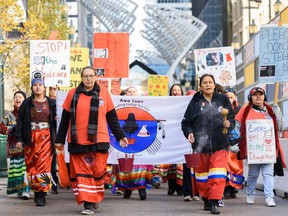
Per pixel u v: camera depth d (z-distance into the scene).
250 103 12.80
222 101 11.46
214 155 11.19
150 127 13.64
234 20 72.31
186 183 13.23
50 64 17.41
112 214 11.05
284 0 40.00
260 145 12.55
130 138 13.59
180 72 123.69
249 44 46.41
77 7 111.31
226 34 78.62
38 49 17.44
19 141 12.24
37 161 12.20
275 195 14.77
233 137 12.75
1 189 15.92
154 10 108.56
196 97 11.56
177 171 14.09
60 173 12.81
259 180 17.81
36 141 12.20
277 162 12.81
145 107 13.68
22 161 13.60
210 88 11.42
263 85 34.12
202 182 11.31
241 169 13.82
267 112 12.78
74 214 11.06
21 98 13.91
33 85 12.27
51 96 17.33
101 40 21.31
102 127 11.13
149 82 33.31
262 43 15.72
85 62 21.66
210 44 111.19
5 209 11.77
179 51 111.44
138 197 14.04
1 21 25.73
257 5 56.22
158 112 13.66
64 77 17.44
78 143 10.99
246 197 14.21
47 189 12.23
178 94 14.80
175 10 108.50
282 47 15.62
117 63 21.30
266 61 15.69
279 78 15.62
